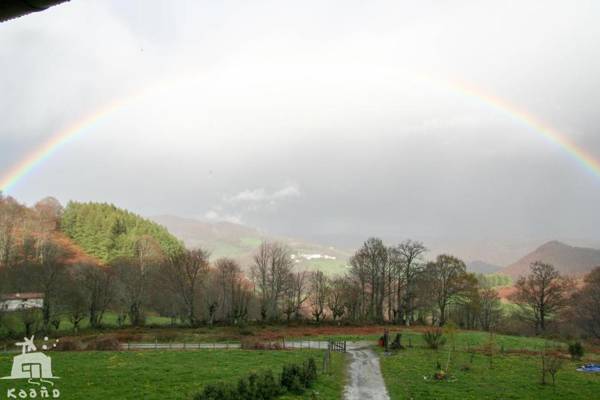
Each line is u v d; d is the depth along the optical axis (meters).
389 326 111.12
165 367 52.12
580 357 66.19
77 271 130.00
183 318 121.81
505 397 42.47
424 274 121.25
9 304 111.00
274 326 108.00
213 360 57.94
